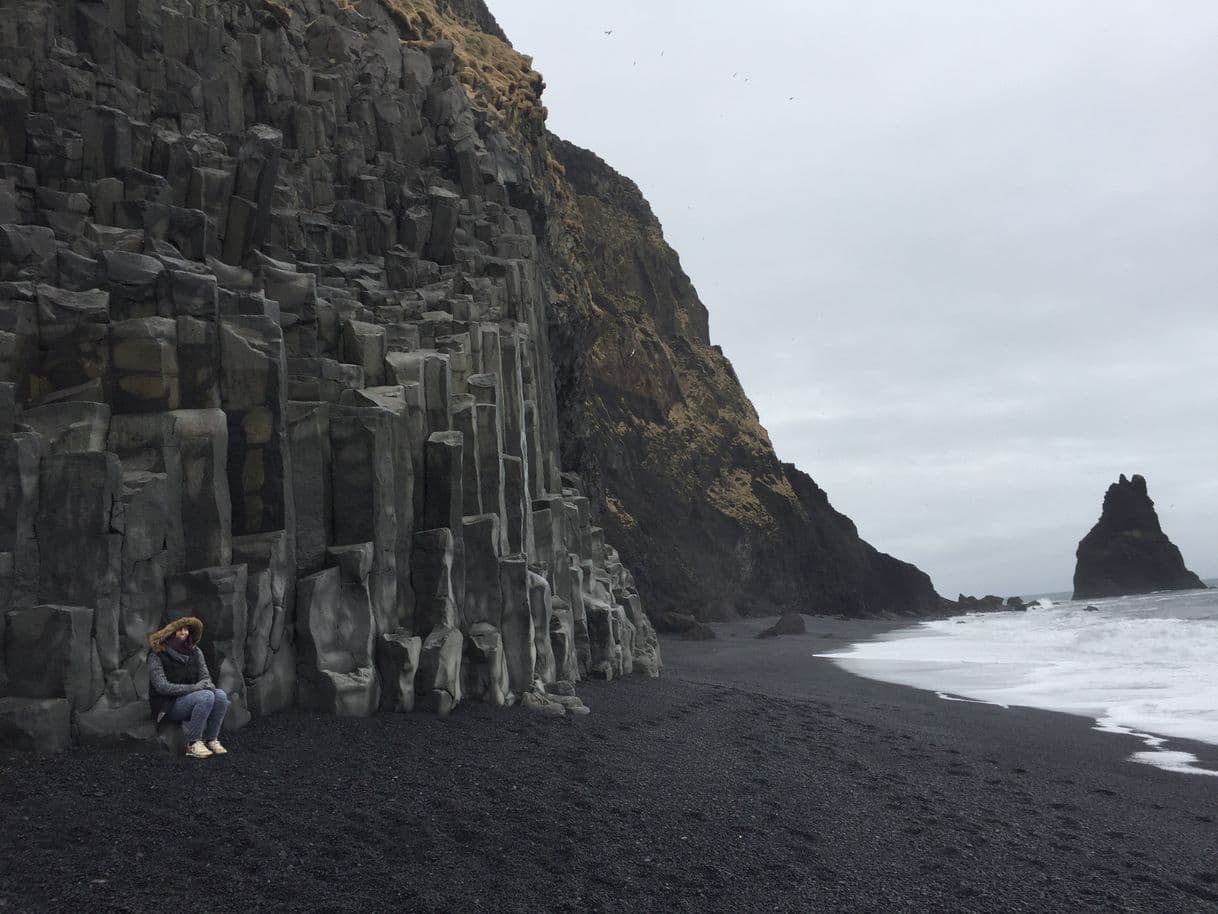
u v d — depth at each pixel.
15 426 10.64
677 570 69.06
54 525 10.13
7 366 11.32
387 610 13.50
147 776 9.07
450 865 7.90
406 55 26.12
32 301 11.68
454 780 10.16
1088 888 9.02
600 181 89.75
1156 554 131.88
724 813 10.24
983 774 13.73
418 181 23.69
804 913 7.81
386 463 13.70
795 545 81.56
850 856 9.33
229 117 19.86
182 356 12.09
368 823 8.54
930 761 14.42
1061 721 19.22
